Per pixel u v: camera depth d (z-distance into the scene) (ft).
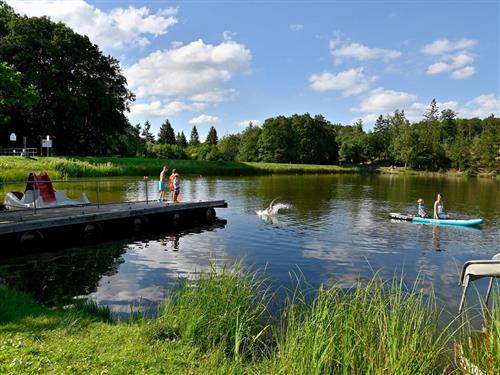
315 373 14.76
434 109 460.14
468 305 28.89
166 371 16.20
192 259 41.27
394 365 15.01
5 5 168.25
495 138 315.99
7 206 58.39
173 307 23.06
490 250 47.73
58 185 110.42
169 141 414.82
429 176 261.03
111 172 149.38
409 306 18.72
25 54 163.63
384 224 64.08
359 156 353.72
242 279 25.70
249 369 16.69
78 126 190.39
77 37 185.26
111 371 15.66
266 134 328.08
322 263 40.47
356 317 18.26
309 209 80.79
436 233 57.26
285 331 22.08
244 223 63.77
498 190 139.33
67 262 39.47
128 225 56.49
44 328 19.80
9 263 38.83
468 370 16.70
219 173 195.31
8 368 15.30
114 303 28.22
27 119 183.11
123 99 207.82
